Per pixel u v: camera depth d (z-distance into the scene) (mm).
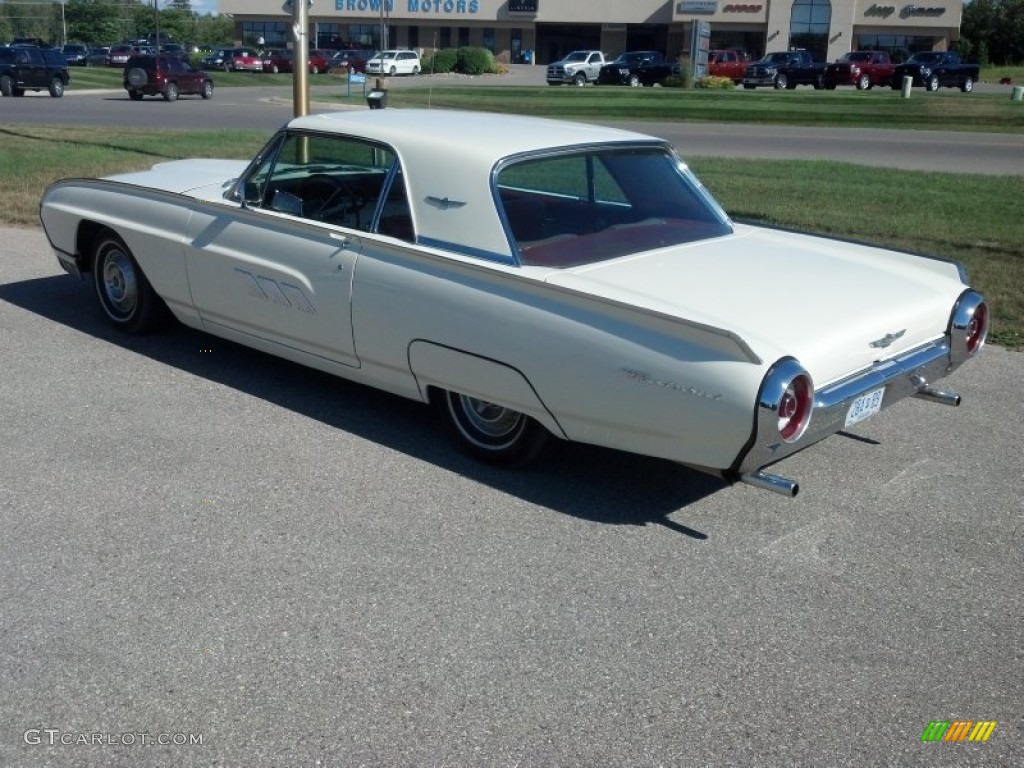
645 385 4109
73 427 5281
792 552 4258
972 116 30516
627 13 73000
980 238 10578
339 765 2941
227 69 56781
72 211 6668
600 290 4266
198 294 5934
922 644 3627
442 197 4766
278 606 3725
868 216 11789
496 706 3217
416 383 4977
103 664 3365
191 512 4410
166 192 6035
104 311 6848
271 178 5504
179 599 3748
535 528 4371
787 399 3922
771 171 15938
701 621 3725
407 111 5715
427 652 3482
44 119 24422
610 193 5117
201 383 5980
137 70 35219
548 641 3568
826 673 3443
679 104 33938
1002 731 3178
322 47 75688
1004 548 4348
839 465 5188
